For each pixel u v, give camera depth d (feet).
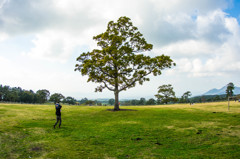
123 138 34.45
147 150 27.17
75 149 27.45
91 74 87.45
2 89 338.13
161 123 50.39
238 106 101.24
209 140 31.58
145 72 90.74
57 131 39.60
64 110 94.12
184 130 40.42
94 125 48.19
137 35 101.71
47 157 23.67
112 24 102.99
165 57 87.92
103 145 29.86
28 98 350.84
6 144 28.14
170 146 29.12
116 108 94.89
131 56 90.12
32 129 39.91
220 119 54.54
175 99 270.87
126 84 96.89
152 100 403.95
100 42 97.55
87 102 372.99
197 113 73.00
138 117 64.34
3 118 52.03
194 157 23.25
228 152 24.36
